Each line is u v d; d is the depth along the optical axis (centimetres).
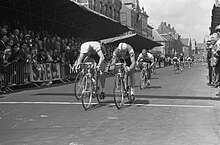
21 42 1262
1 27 1302
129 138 434
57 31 2012
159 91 1042
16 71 1130
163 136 444
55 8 1664
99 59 741
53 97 893
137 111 650
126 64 775
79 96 732
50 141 421
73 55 1614
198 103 760
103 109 679
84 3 3225
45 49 1404
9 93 1012
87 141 421
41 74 1298
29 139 432
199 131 471
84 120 558
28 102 789
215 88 1113
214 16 1769
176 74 2247
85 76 674
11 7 1563
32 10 1689
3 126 512
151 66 1188
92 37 2580
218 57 1059
